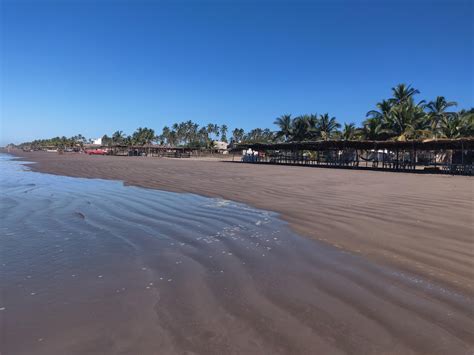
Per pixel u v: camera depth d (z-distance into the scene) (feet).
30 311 12.10
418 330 10.47
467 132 129.39
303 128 184.44
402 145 102.73
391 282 14.30
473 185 50.85
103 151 284.61
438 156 131.03
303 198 37.63
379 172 86.28
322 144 123.13
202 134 391.86
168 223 26.30
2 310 12.20
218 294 13.32
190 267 16.49
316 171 88.84
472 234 21.29
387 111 147.64
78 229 24.40
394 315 11.45
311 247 19.58
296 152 161.48
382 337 10.08
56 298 13.16
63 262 17.38
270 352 9.32
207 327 10.72
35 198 38.83
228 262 17.17
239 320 11.16
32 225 25.55
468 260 16.72
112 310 12.05
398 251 18.35
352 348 9.50
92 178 64.44
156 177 65.98
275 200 36.81
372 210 29.53
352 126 159.74
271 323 10.94
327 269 16.02
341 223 25.05
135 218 28.22
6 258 17.95
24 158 182.60
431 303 12.32
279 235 22.38
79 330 10.69
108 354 9.36
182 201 36.96
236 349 9.46
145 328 10.72
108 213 30.32
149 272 15.87
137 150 270.26
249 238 21.71
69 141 474.49
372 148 121.08
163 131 399.03
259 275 15.35
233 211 30.99
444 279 14.48
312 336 10.14
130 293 13.52
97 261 17.51
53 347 9.78
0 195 41.09
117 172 79.15
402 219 25.79
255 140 351.67
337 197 37.83
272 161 149.07
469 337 10.08
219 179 61.87
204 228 24.57
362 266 16.30
